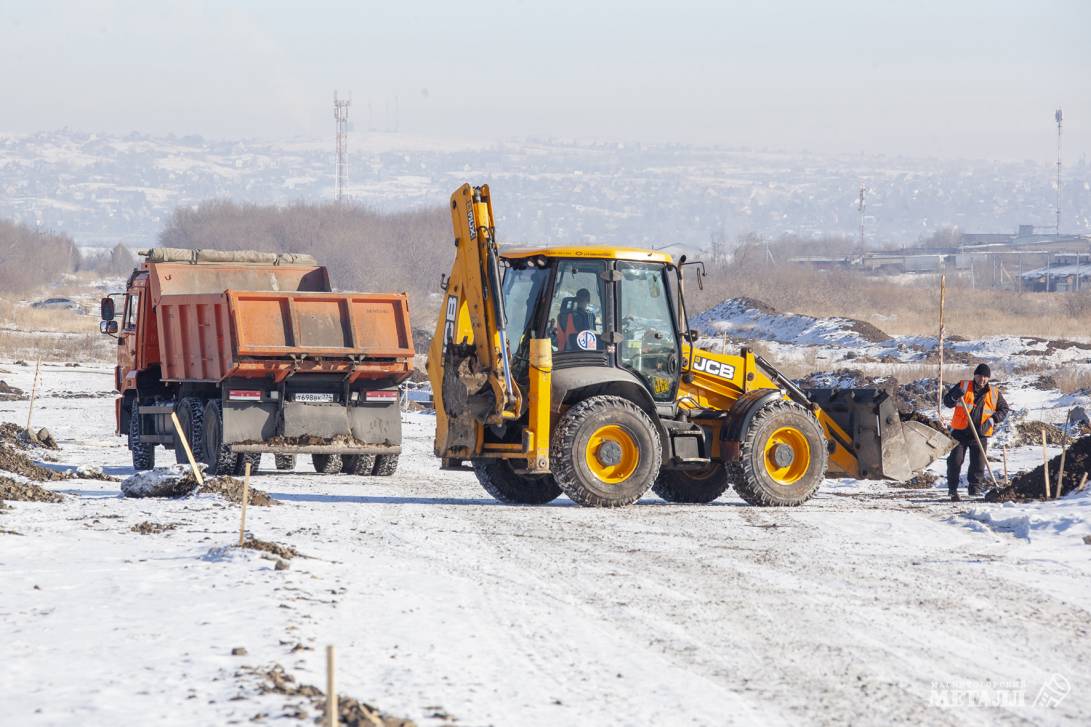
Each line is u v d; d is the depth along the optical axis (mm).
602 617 22484
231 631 20000
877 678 18531
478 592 24516
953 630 21672
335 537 31422
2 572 25047
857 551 30156
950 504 41000
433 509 38312
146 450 56312
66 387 115500
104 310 60812
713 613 22938
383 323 49031
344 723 15297
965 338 139250
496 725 15672
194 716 15523
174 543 29016
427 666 18453
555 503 42031
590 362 40000
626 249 40844
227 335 47469
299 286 57656
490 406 39406
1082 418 70938
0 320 199875
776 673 18750
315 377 48906
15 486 37719
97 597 22641
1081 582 26078
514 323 40469
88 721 15359
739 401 41469
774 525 34750
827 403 44031
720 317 167750
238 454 48438
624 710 16578
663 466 40844
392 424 50125
